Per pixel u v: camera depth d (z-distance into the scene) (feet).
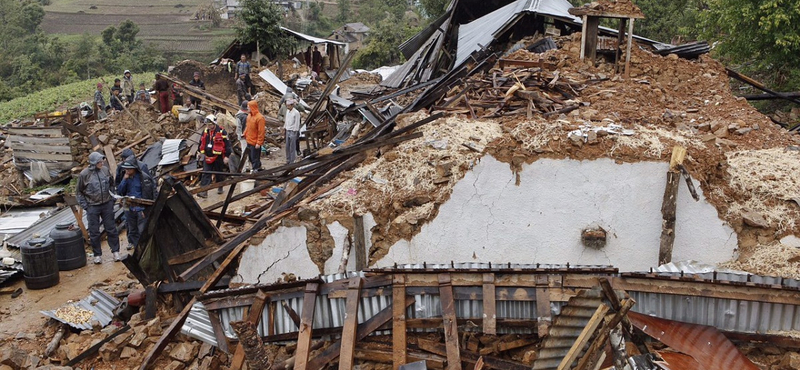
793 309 22.08
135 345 29.60
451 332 22.54
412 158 29.81
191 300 28.50
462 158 28.25
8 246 44.60
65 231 40.52
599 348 18.48
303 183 33.47
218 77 98.37
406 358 23.15
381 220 28.32
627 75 38.24
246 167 56.95
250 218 34.27
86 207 40.19
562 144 27.22
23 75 197.16
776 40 54.90
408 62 66.49
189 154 62.08
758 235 26.27
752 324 22.38
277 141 70.49
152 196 40.70
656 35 99.81
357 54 166.81
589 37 39.86
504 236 27.86
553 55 41.14
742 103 36.63
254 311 24.68
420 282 23.70
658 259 27.02
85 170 39.91
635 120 31.42
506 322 23.34
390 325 24.03
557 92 35.83
